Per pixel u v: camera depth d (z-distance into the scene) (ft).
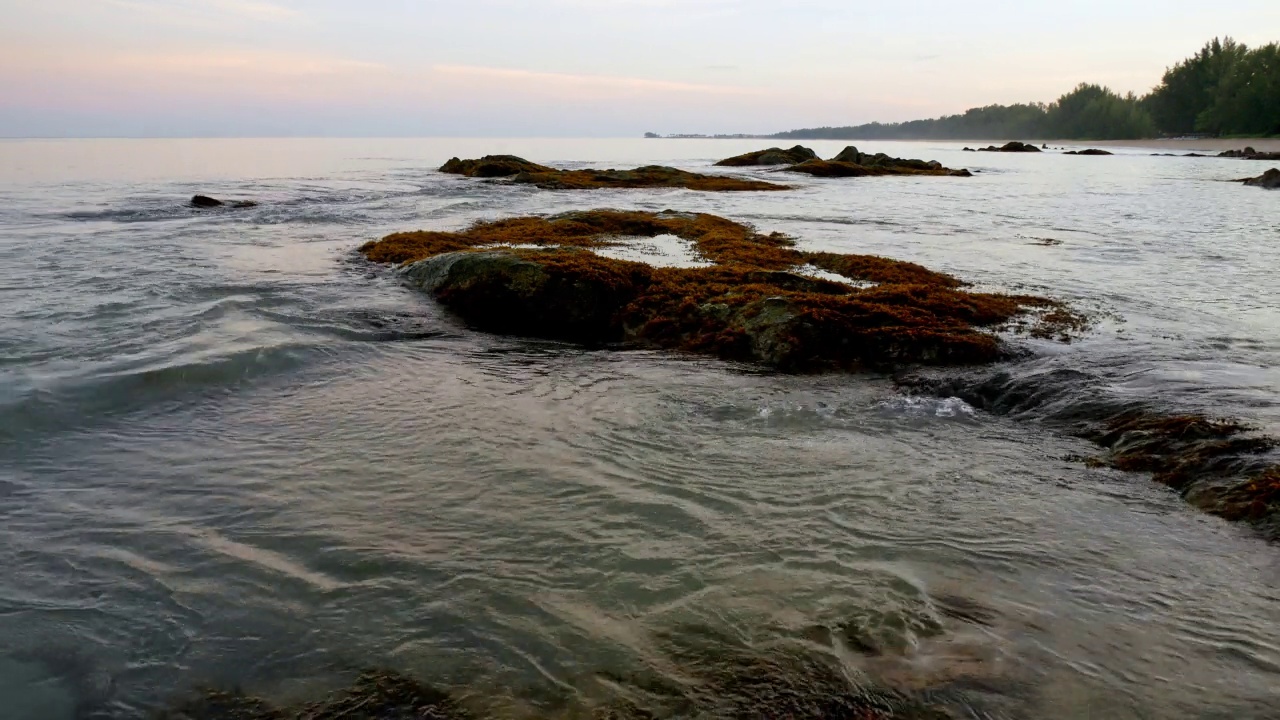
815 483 22.00
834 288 44.88
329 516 19.65
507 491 21.18
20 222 74.02
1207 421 24.04
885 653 14.44
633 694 13.46
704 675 13.91
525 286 42.22
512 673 14.01
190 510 19.86
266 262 54.08
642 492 21.22
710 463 23.36
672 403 29.04
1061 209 103.50
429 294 45.01
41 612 15.57
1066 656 14.37
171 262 52.85
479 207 94.89
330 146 458.91
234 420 26.13
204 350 32.09
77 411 25.96
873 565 17.54
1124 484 22.03
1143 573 17.25
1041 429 26.81
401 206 95.25
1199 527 19.36
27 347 31.89
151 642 14.83
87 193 108.17
